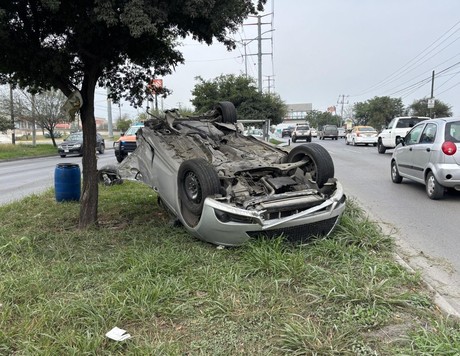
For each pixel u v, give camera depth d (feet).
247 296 12.59
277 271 14.07
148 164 22.13
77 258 16.40
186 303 12.25
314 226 16.97
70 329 10.87
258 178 19.38
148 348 9.98
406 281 13.47
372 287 12.42
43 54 18.17
